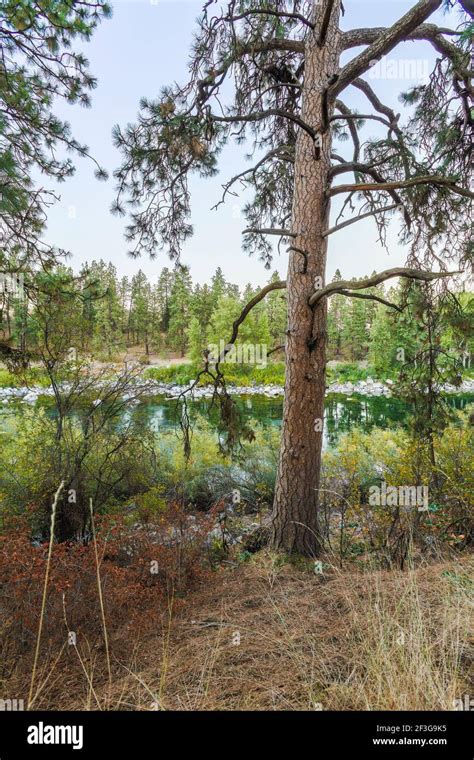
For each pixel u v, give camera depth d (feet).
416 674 5.64
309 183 13.17
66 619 7.67
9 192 13.93
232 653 7.29
